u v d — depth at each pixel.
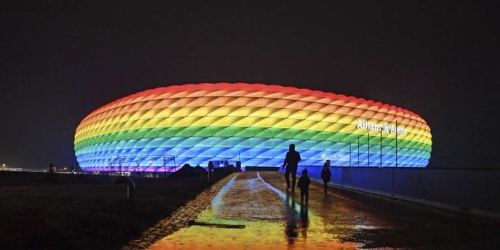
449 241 10.91
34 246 8.69
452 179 17.39
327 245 10.43
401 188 22.03
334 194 25.02
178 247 10.05
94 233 10.34
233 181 36.97
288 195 23.38
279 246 10.30
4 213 11.87
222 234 11.72
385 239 11.16
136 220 12.82
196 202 19.14
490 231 12.38
